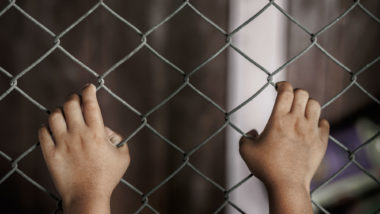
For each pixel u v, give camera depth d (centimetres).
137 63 341
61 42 327
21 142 326
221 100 357
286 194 108
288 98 112
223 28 348
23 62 324
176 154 352
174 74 346
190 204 352
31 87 327
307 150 112
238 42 353
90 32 330
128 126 345
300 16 350
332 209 313
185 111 351
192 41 346
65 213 102
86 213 99
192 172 353
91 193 101
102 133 104
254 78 357
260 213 352
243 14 349
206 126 355
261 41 353
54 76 330
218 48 351
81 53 332
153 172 347
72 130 102
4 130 323
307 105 114
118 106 341
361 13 340
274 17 349
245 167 358
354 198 312
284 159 110
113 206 332
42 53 326
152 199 347
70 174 102
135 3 333
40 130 104
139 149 346
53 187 325
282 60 356
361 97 344
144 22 337
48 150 102
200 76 352
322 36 350
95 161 102
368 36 341
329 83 352
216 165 358
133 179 345
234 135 358
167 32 342
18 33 322
